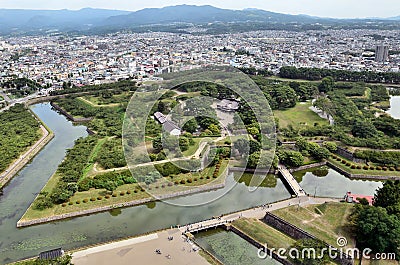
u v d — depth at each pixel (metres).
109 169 167.25
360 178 172.50
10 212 143.25
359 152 184.50
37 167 190.00
